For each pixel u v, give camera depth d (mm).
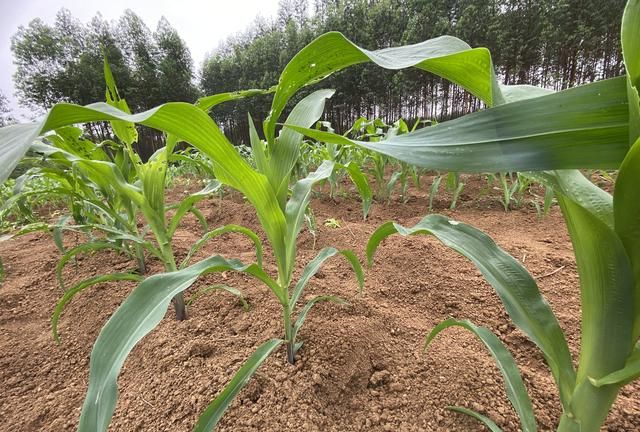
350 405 814
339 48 480
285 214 875
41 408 870
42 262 1901
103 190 1421
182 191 4723
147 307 552
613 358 411
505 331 1052
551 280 1337
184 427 761
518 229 2010
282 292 874
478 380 846
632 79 320
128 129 1096
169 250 1205
